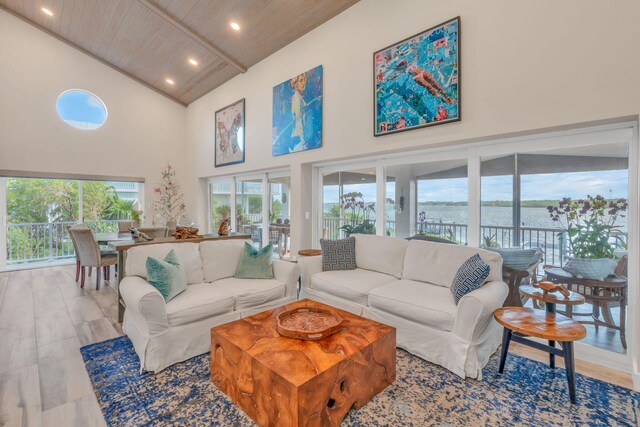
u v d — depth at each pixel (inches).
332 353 69.7
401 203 153.3
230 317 105.9
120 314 125.6
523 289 95.0
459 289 95.0
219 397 78.0
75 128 239.5
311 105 174.7
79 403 75.7
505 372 89.4
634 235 90.2
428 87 124.2
